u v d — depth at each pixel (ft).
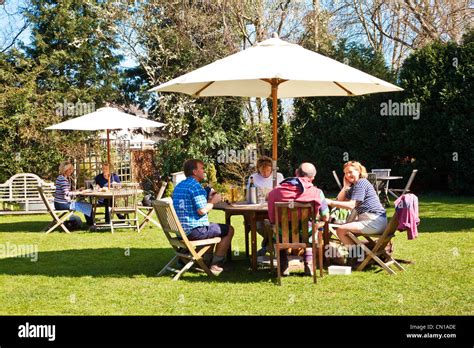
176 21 69.92
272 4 67.97
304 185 21.58
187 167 24.11
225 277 23.43
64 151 63.36
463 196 55.31
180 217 23.52
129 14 68.23
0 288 22.06
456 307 18.11
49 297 20.59
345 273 23.43
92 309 18.89
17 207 56.08
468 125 53.47
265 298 19.80
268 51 23.35
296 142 64.54
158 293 20.88
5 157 60.44
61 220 38.78
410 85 57.11
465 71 54.34
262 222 26.91
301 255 25.03
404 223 22.39
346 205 23.89
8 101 60.59
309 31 70.33
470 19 66.74
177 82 22.59
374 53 62.39
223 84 28.58
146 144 75.41
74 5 72.23
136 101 78.28
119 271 25.16
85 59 73.10
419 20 70.33
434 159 56.70
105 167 43.83
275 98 25.23
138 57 69.41
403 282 21.62
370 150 59.77
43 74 69.51
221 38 68.08
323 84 27.58
